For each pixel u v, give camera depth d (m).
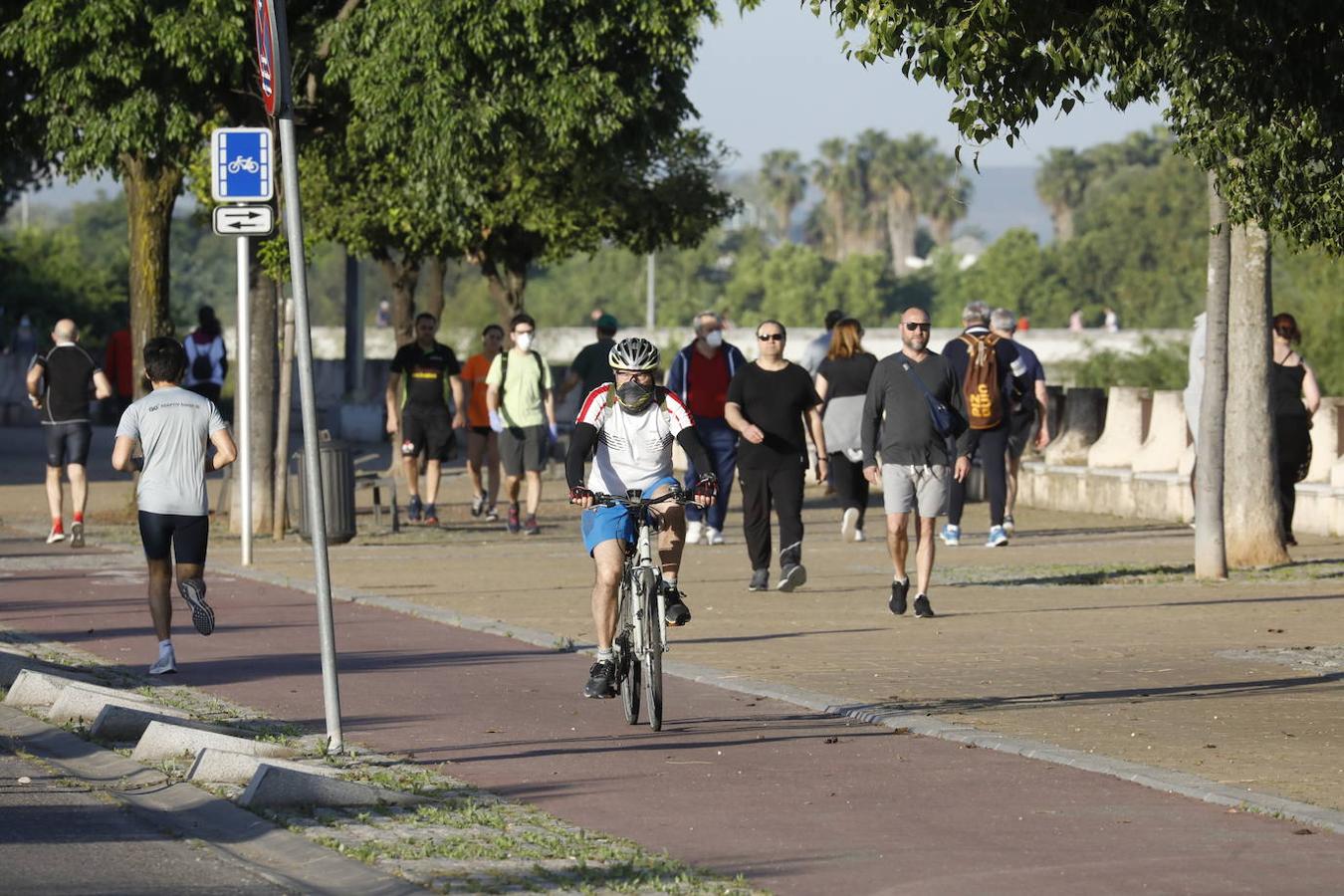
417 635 41.94
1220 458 51.44
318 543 27.80
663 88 70.31
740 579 52.91
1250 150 31.78
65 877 21.17
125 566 56.66
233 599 48.75
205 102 64.81
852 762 27.11
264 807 24.33
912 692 33.03
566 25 63.00
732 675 35.12
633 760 27.50
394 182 91.25
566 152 72.69
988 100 28.80
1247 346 54.66
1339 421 68.06
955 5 27.98
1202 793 24.34
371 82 61.81
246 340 56.47
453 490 90.38
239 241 55.94
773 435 49.38
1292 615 43.84
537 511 71.69
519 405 67.75
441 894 19.89
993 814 23.55
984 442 62.41
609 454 30.84
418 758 27.84
